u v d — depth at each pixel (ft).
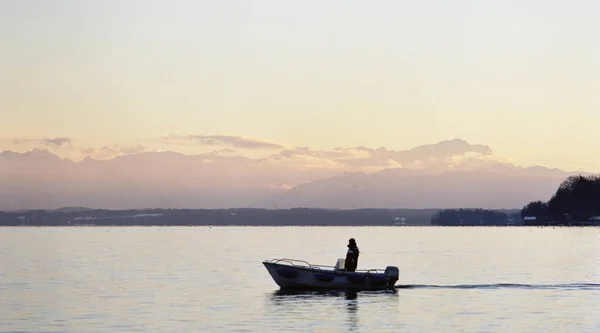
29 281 223.30
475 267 291.17
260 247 502.79
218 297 181.88
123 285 211.00
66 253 407.44
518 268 285.43
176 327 137.28
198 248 485.15
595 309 161.48
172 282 220.23
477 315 152.97
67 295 185.57
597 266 297.53
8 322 142.82
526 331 133.80
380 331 134.00
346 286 198.90
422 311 158.51
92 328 136.26
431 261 332.60
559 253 413.59
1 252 418.92
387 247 510.17
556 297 183.52
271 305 167.12
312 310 159.74
